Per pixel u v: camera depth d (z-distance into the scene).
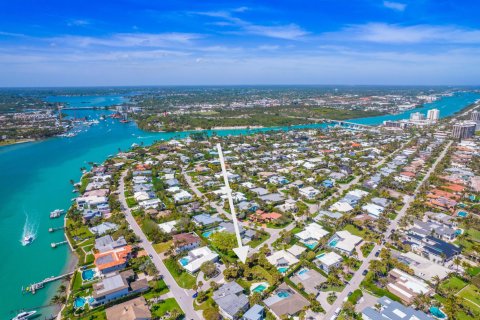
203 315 106.12
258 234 164.75
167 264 139.62
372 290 121.19
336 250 150.25
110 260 137.50
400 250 150.00
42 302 120.19
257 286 124.19
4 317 113.06
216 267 138.00
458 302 112.88
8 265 144.38
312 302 111.81
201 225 174.88
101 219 183.88
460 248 150.25
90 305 115.19
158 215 190.00
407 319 103.44
